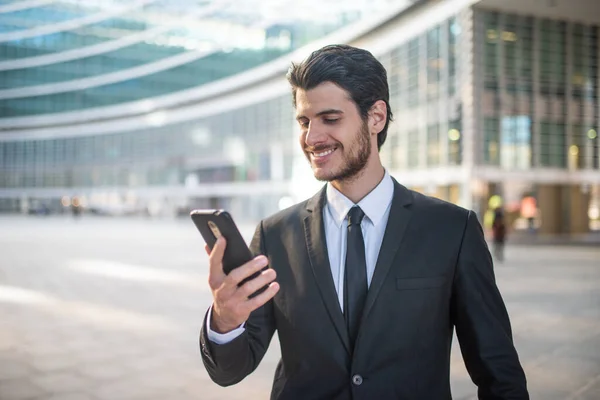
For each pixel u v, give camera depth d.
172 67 68.62
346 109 1.51
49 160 76.44
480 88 26.94
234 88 53.09
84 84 74.25
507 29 27.56
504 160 27.55
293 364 1.62
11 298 10.04
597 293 10.80
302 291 1.62
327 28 40.38
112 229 37.25
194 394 4.81
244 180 52.75
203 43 65.69
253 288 1.30
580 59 29.23
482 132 26.98
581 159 29.36
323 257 1.62
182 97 60.59
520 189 28.36
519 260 17.67
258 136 50.47
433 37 29.09
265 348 1.71
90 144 73.25
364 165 1.58
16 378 5.20
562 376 5.29
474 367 1.59
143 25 71.62
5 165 78.00
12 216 67.62
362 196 1.65
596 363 5.75
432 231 1.60
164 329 7.48
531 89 28.12
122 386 4.99
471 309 1.58
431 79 29.30
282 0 47.16
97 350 6.32
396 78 32.38
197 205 59.66
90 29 74.31
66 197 74.75
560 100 28.83
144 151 67.38
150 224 45.75
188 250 21.00
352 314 1.57
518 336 7.11
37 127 76.44
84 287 11.51
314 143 1.54
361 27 33.94
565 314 8.62
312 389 1.58
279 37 48.16
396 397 1.52
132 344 6.62
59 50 75.50
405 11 30.12
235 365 1.51
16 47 76.56
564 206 29.22
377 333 1.53
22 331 7.30
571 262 17.00
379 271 1.55
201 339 1.50
